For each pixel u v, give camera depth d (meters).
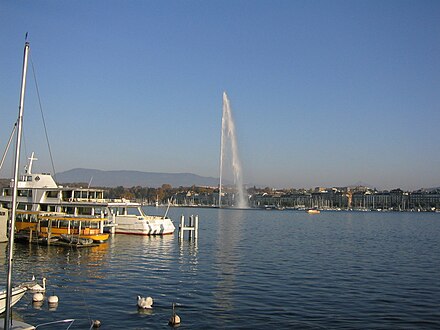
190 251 61.84
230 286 38.78
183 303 32.88
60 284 38.25
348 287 39.03
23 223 64.56
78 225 64.19
